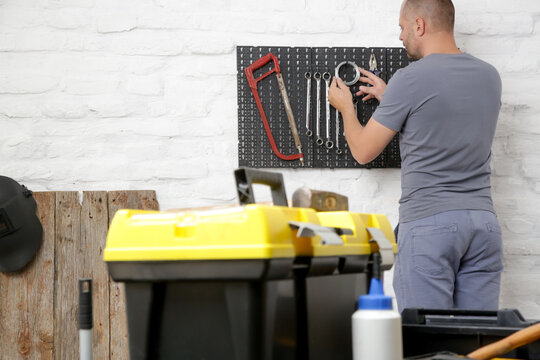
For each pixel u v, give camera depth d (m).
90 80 2.63
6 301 2.51
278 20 2.66
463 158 2.14
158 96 2.64
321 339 0.95
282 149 2.64
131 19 2.65
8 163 2.60
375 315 0.83
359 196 2.65
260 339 0.80
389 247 1.07
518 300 2.63
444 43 2.28
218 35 2.65
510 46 2.69
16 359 2.51
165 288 0.86
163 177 2.63
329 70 2.66
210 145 2.64
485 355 0.95
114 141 2.63
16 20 2.62
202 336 0.84
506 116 2.68
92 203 2.56
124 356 2.53
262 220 0.79
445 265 2.11
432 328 1.11
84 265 2.54
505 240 2.65
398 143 2.64
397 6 2.69
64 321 2.52
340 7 2.68
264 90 2.64
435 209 2.13
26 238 2.49
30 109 2.62
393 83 2.21
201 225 0.81
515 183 2.66
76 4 2.64
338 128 2.64
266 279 0.79
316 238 0.91
